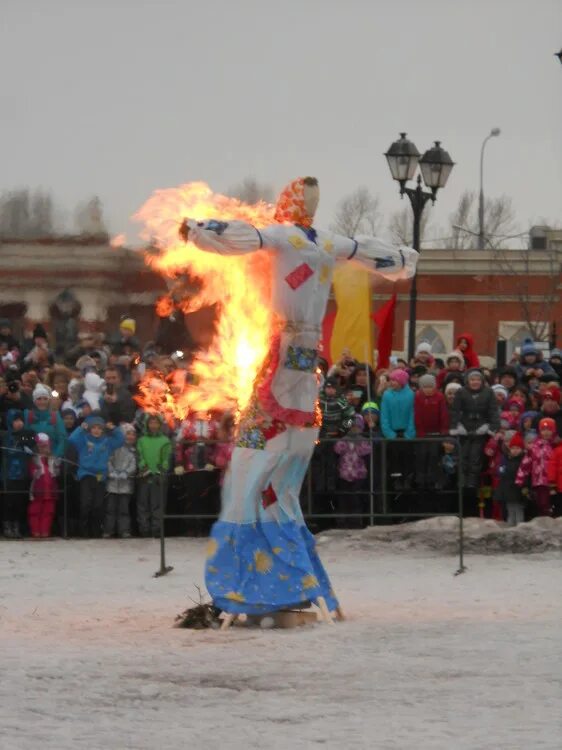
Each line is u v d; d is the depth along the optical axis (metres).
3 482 25.59
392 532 24.06
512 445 24.89
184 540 24.89
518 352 31.62
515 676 13.01
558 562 22.31
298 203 16.30
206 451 24.83
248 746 10.53
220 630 15.94
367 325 26.48
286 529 16.27
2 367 27.92
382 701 12.05
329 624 16.20
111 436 25.52
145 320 28.19
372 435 24.48
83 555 23.31
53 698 12.20
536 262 58.84
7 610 17.77
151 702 12.07
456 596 18.77
